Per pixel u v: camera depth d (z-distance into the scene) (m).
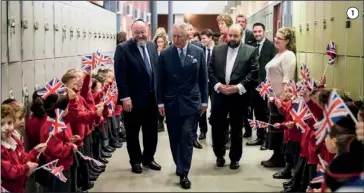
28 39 3.13
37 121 3.06
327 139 2.53
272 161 4.32
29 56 3.16
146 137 4.30
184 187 3.49
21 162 2.69
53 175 3.04
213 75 4.30
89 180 3.70
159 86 3.85
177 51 3.77
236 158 4.28
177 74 3.74
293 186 3.45
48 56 3.52
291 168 3.84
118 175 4.05
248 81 4.19
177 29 3.72
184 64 3.73
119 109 5.16
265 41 5.14
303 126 3.25
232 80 4.20
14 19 2.90
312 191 2.70
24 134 3.08
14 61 2.92
